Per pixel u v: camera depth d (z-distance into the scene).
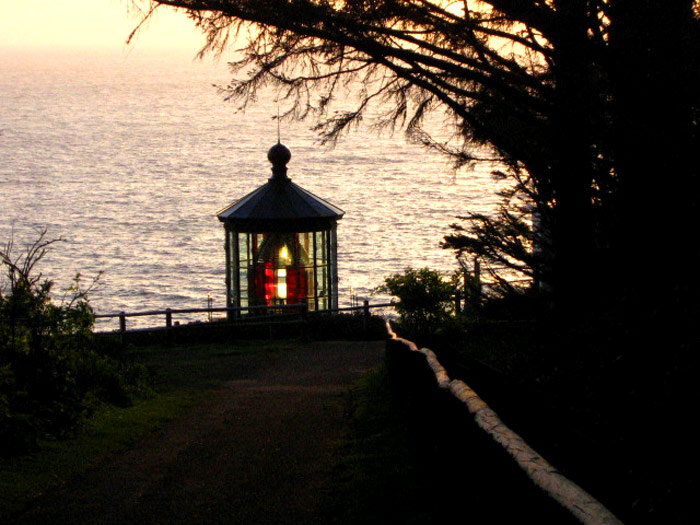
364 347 20.53
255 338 22.78
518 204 11.56
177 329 21.98
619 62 8.93
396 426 9.67
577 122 9.41
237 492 7.58
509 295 10.92
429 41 10.77
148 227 69.56
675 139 8.52
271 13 10.07
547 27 9.45
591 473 5.63
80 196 89.69
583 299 10.02
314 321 23.17
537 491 4.33
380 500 6.91
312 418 11.05
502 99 10.68
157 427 10.83
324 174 102.12
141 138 162.12
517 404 7.63
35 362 10.48
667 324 7.54
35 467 8.45
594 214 9.93
